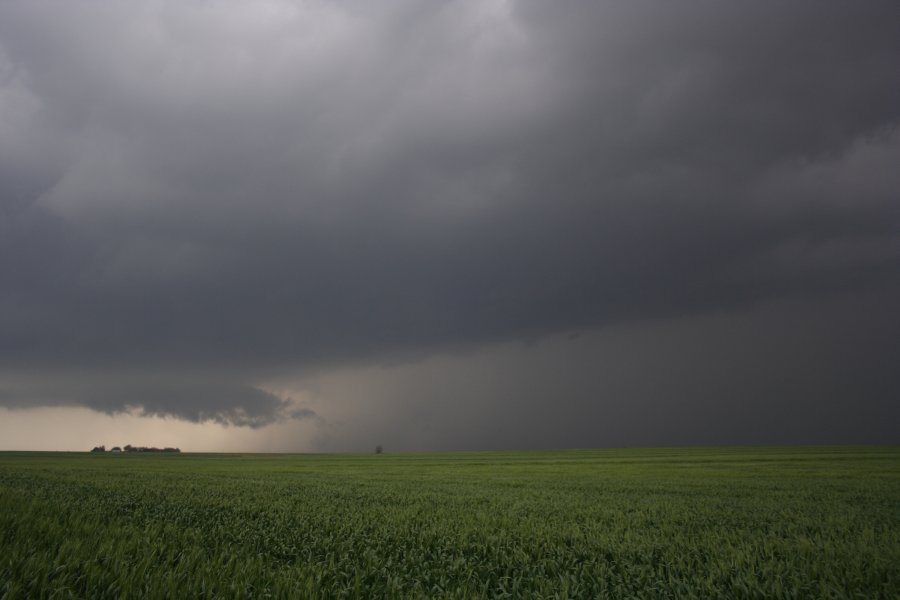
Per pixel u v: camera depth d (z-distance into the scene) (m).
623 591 10.09
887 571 11.04
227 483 33.12
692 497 26.39
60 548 9.79
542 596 9.66
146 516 17.28
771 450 95.25
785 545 13.49
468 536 14.73
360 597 9.30
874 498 25.61
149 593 8.09
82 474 39.97
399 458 101.00
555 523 17.38
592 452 117.69
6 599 7.47
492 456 103.12
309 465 69.38
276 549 13.08
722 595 9.78
